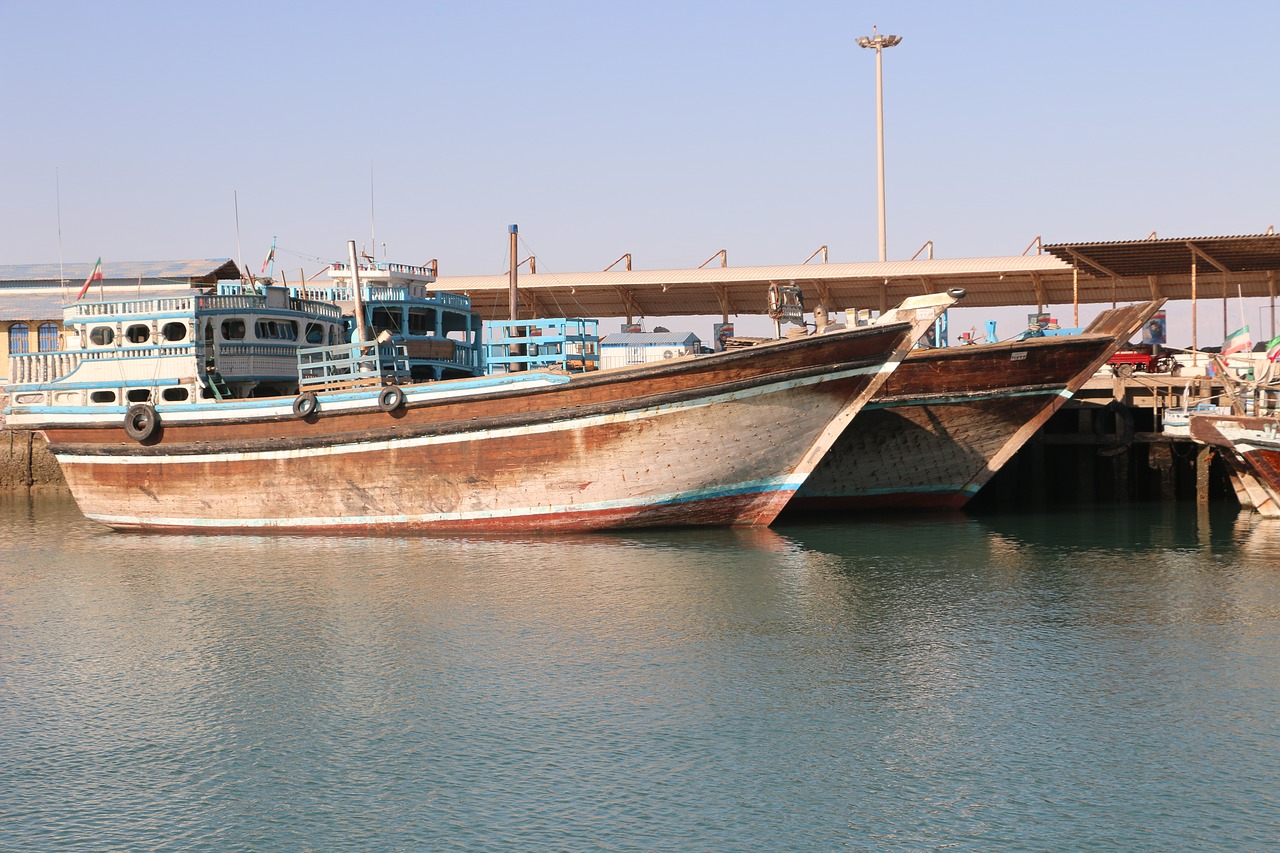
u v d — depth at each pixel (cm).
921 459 4000
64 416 3991
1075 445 4700
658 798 1742
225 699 2162
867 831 1639
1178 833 1625
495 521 3619
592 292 6419
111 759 1908
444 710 2083
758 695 2134
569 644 2441
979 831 1638
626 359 4581
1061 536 3672
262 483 3781
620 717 2038
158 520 3981
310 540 3656
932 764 1844
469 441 3534
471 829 1658
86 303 4000
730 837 1628
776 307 3641
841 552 3350
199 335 3838
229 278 6191
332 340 4253
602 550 3350
